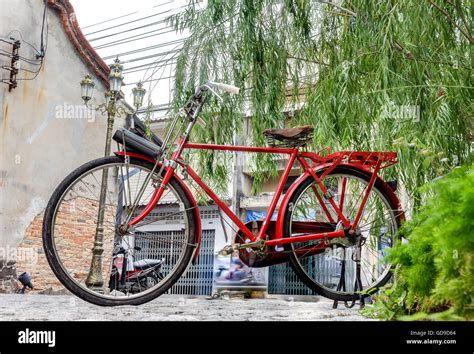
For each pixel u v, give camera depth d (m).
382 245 2.89
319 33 4.77
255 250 2.69
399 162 3.56
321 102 4.17
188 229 2.51
